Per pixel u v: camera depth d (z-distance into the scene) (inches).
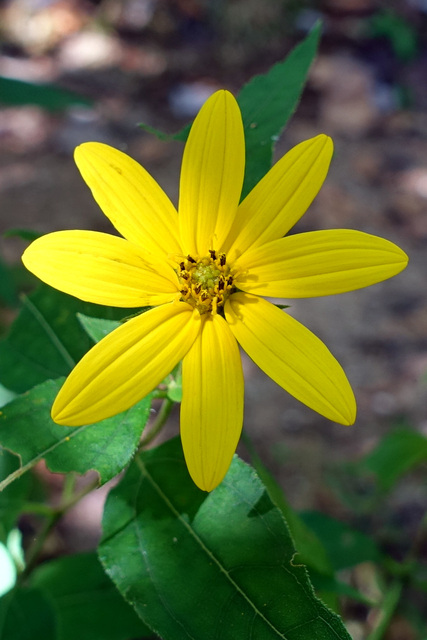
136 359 8.5
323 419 18.6
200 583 8.7
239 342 8.7
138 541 8.9
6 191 23.6
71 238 8.7
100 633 11.4
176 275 9.0
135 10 32.9
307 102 29.9
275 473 17.5
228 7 32.8
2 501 10.8
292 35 33.2
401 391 19.1
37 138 26.0
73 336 10.6
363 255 8.7
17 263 18.5
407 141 28.1
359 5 35.1
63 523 16.0
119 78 29.8
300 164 8.9
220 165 9.0
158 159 25.7
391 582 15.5
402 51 32.5
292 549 8.6
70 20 32.1
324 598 11.1
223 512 8.8
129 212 8.9
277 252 8.9
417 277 22.2
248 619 8.5
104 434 8.6
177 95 29.3
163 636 8.5
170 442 9.3
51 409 8.3
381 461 14.1
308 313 20.8
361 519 16.8
